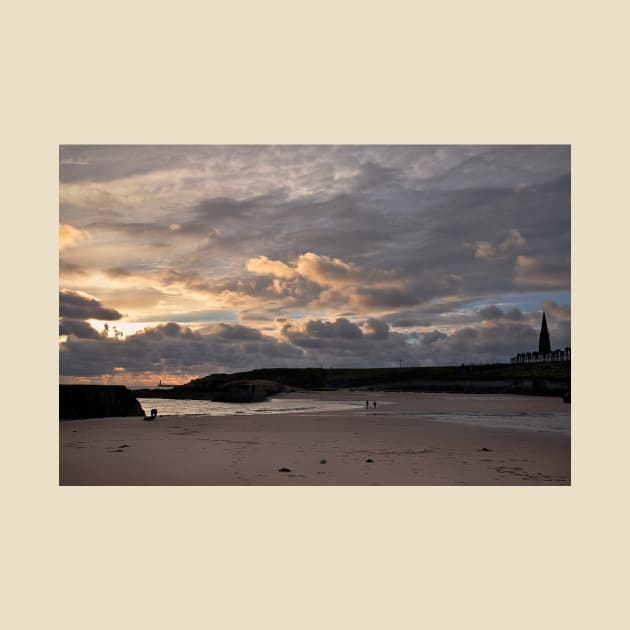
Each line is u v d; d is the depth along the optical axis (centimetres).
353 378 14312
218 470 1390
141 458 1560
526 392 8725
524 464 1516
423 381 12188
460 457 1623
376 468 1432
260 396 7300
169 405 6022
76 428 2497
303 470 1395
